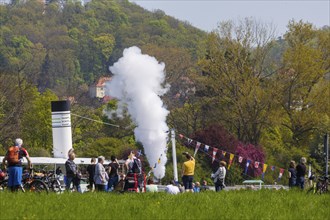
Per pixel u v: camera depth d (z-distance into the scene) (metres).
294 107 127.81
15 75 123.75
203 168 105.12
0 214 28.31
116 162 48.09
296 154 117.00
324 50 131.38
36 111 118.50
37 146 114.44
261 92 125.44
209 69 129.00
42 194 35.69
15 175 37.88
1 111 112.00
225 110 128.50
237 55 128.50
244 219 30.23
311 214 32.88
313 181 54.50
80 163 73.38
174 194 40.06
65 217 28.39
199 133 110.75
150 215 29.92
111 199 35.22
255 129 124.50
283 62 128.00
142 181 48.22
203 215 30.56
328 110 125.50
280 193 43.56
